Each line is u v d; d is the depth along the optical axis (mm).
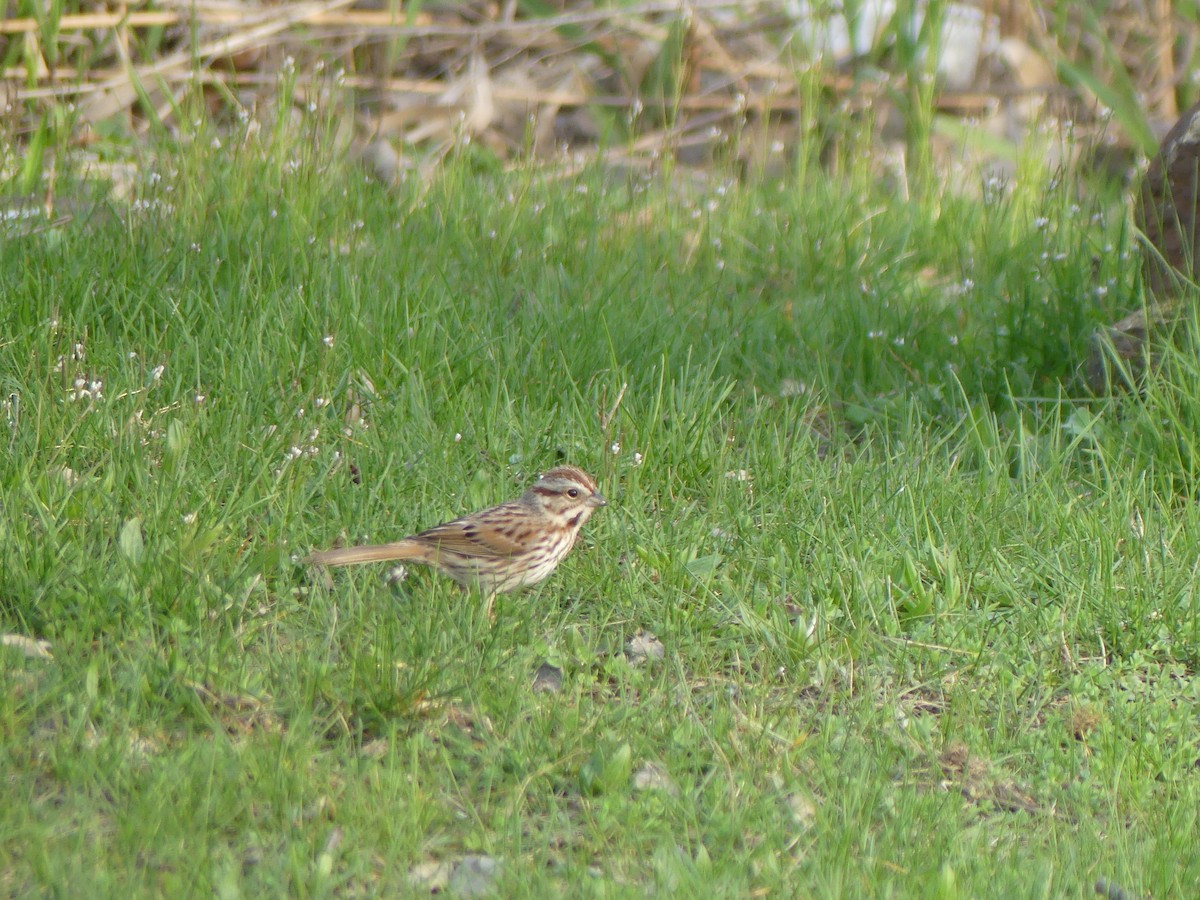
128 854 6910
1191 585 10648
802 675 9523
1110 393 13227
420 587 9852
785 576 10492
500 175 19688
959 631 10102
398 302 13477
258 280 13586
